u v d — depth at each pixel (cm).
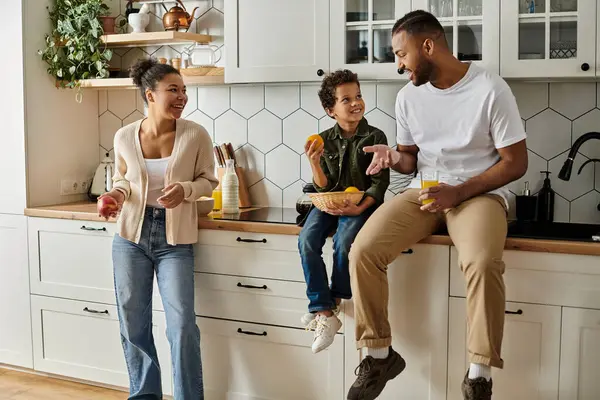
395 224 265
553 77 286
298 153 357
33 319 358
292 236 295
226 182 334
